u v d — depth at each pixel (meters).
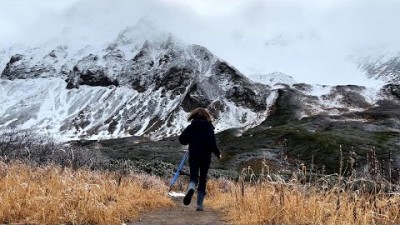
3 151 15.12
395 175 7.32
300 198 7.66
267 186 8.62
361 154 85.69
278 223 7.09
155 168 28.33
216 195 16.70
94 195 7.88
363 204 7.04
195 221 8.14
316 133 108.75
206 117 10.09
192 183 9.27
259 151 97.50
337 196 7.39
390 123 135.38
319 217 6.84
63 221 6.73
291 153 94.75
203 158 9.59
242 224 7.48
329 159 85.88
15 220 6.62
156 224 7.68
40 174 9.83
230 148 111.81
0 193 7.33
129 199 9.77
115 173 15.30
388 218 6.64
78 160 17.42
